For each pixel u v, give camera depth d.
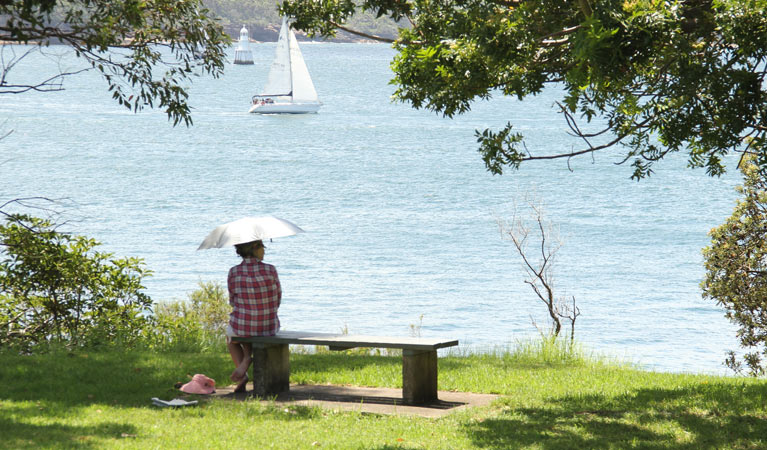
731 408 12.16
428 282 56.44
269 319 13.09
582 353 20.34
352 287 54.56
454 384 14.55
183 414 11.65
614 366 18.14
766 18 10.56
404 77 14.70
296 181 110.88
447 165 128.50
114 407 11.98
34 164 121.56
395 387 14.27
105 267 20.66
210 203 92.25
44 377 13.79
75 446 9.62
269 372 13.19
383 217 84.81
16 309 19.88
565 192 102.94
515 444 10.26
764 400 12.69
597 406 12.52
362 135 173.12
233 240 12.48
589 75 11.73
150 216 82.31
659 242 72.19
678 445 10.21
